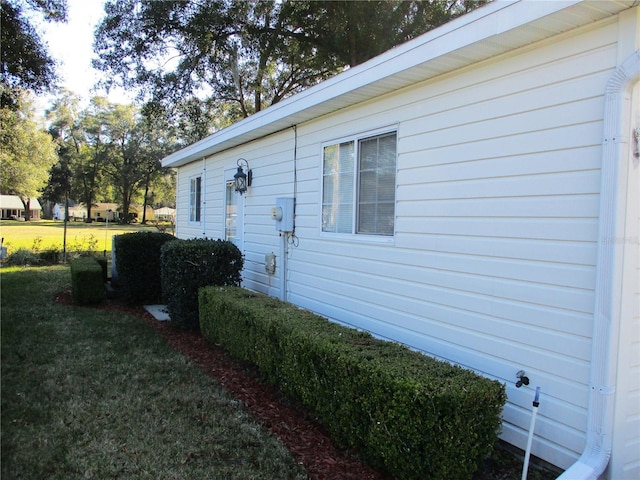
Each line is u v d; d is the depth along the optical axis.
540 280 2.71
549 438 2.65
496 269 3.00
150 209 55.81
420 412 2.28
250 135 6.36
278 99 16.33
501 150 2.96
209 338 5.06
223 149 7.77
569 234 2.55
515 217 2.87
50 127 43.94
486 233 3.07
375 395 2.53
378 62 3.59
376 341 3.18
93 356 4.66
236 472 2.63
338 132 4.72
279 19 13.30
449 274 3.38
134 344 5.14
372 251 4.23
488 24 2.68
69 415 3.31
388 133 4.05
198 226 9.30
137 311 6.97
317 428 3.22
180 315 5.68
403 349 3.00
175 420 3.27
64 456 2.75
